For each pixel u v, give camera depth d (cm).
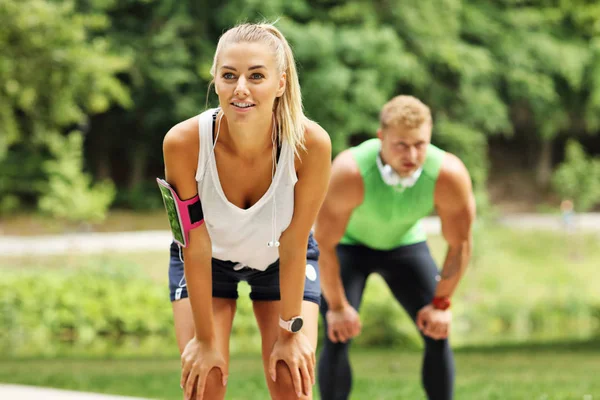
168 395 727
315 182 327
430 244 2409
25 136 2347
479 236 2225
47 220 2831
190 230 329
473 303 1900
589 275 2408
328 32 2964
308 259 371
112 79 2342
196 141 320
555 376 853
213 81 317
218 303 367
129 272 1667
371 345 1388
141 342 1428
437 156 468
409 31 3203
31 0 1923
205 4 3188
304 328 351
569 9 3562
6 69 1950
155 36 3056
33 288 1487
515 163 4000
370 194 471
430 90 3356
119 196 3300
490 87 3472
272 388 354
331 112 2978
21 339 1405
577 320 1850
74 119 2256
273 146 320
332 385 503
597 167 2855
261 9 3000
